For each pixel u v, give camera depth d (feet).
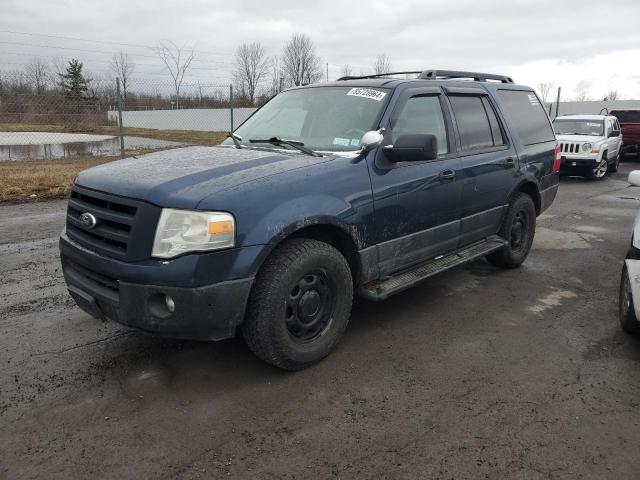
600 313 14.99
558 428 9.49
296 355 11.07
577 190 41.22
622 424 9.64
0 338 12.72
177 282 9.52
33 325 13.50
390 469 8.38
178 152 13.33
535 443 9.06
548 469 8.41
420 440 9.11
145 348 12.32
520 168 17.78
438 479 8.17
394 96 13.48
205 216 9.57
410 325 13.99
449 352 12.46
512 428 9.48
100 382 10.83
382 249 12.71
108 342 12.62
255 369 11.44
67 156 52.65
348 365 11.73
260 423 9.55
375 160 12.43
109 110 61.46
